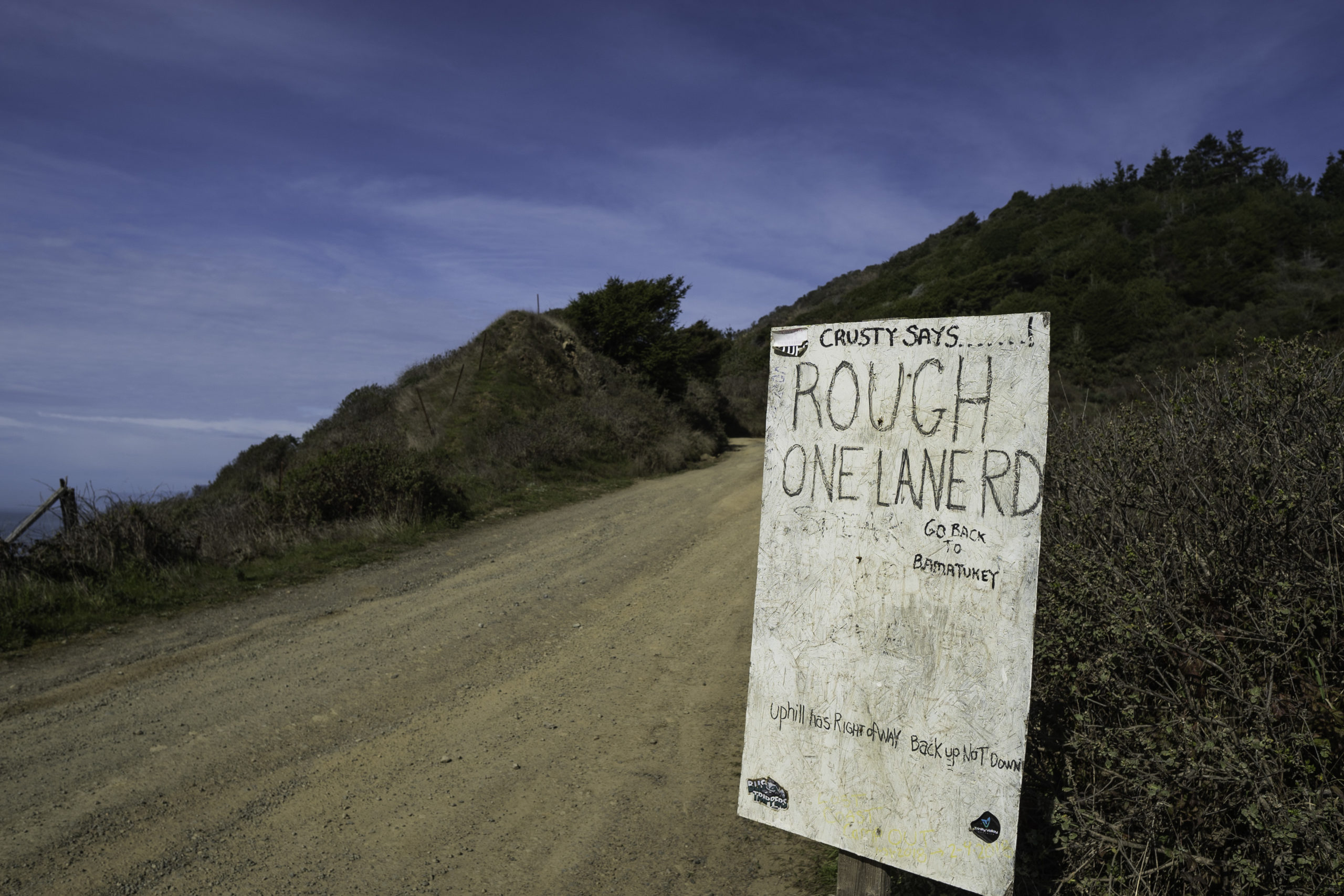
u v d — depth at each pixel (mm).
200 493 22391
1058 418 4707
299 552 10836
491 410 23234
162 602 8305
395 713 5602
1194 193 73562
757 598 2523
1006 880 2072
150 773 4625
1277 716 2371
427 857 3803
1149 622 2578
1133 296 42125
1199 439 3098
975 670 2143
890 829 2250
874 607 2312
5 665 6488
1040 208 83312
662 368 31562
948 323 2234
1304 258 48031
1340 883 1979
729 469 22562
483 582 9492
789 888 3506
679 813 4227
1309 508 2547
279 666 6512
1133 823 2496
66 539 8695
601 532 12688
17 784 4473
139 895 3471
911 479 2275
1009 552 2105
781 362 2537
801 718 2420
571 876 3658
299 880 3602
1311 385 2859
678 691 6051
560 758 4910
